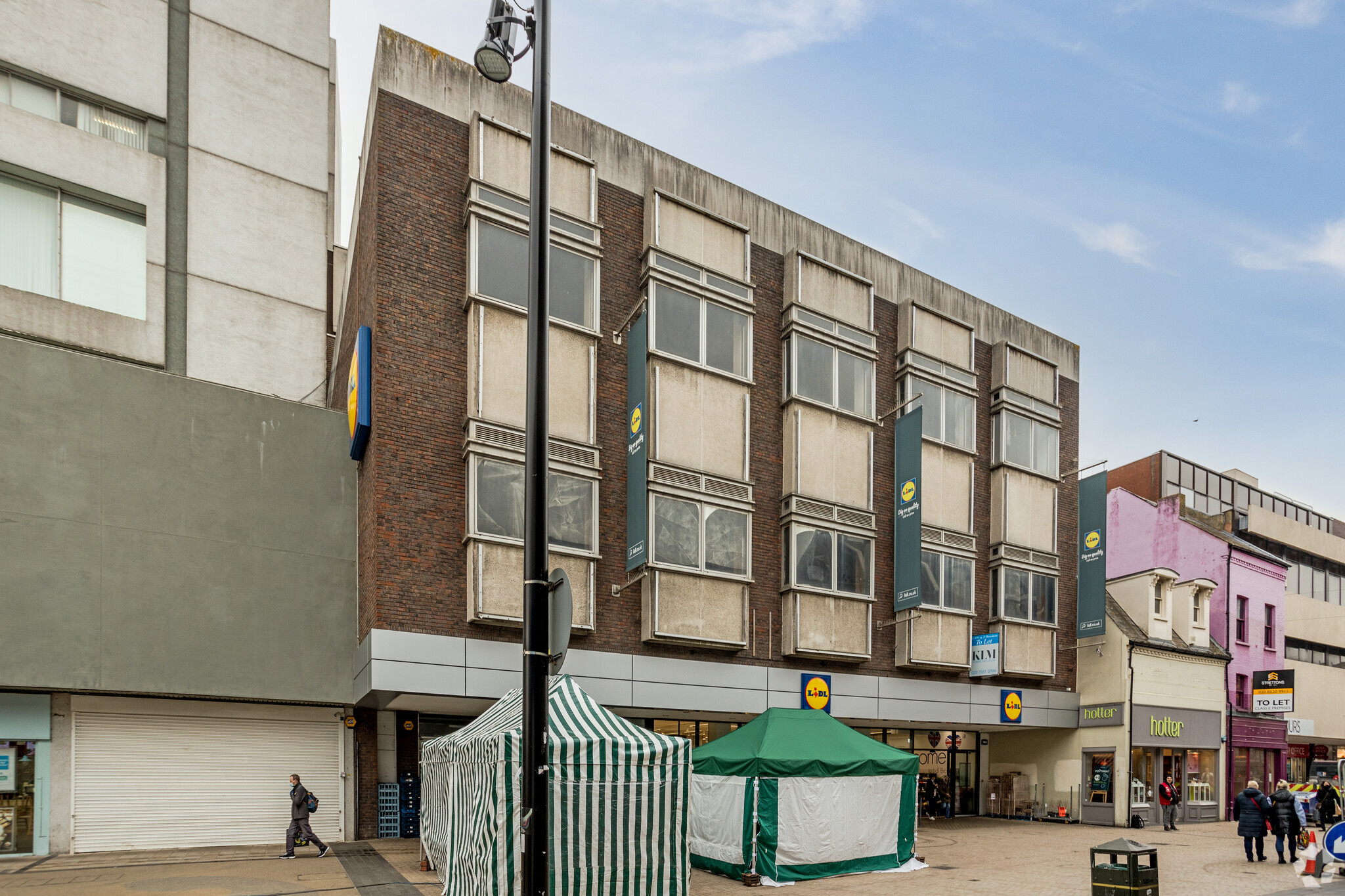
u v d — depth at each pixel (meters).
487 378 16.41
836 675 20.38
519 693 12.79
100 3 18.98
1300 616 36.91
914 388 23.34
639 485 17.27
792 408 20.50
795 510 20.05
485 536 15.77
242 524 16.88
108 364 16.03
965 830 22.14
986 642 22.75
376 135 16.48
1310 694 35.44
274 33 21.59
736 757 14.73
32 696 14.93
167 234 19.30
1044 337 27.52
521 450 16.56
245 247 20.34
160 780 15.83
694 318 19.23
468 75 17.55
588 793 10.20
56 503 15.16
